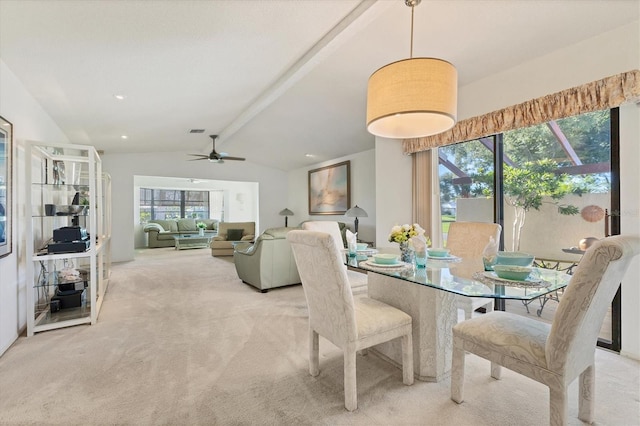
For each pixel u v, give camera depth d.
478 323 1.68
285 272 4.19
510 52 2.66
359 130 5.24
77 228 2.94
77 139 5.21
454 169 3.73
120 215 6.82
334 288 1.65
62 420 1.58
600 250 1.18
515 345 1.46
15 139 2.67
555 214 2.87
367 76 3.38
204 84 3.32
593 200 2.62
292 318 3.10
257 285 4.09
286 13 2.15
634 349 2.24
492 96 3.09
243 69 3.05
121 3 1.82
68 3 1.76
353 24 2.22
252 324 2.93
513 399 1.76
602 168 2.55
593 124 2.60
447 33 2.45
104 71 2.70
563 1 2.05
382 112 1.75
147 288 4.30
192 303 3.60
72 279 3.18
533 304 3.10
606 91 2.27
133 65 2.64
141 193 10.14
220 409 1.67
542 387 1.88
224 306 3.48
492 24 2.32
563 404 1.31
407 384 1.90
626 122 2.29
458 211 3.69
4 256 2.39
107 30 2.08
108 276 4.67
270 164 8.73
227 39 2.42
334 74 3.36
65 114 3.75
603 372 2.05
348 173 6.82
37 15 1.84
